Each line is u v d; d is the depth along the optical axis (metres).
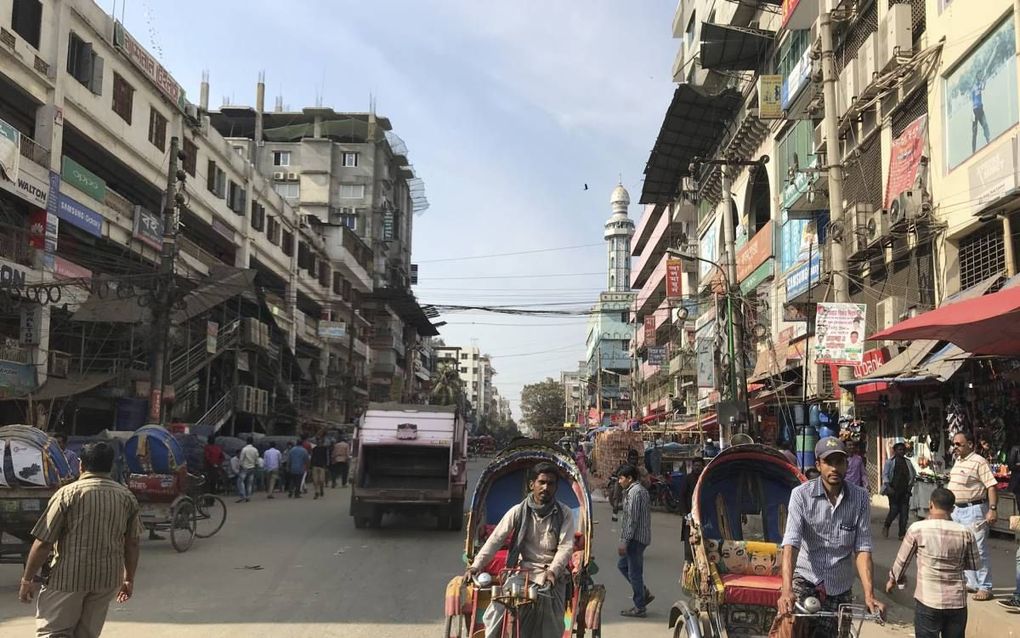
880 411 18.67
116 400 24.80
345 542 13.66
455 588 5.45
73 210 23.70
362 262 61.88
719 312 27.12
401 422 15.61
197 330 29.61
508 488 6.81
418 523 16.73
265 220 41.91
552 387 120.31
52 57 22.95
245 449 22.38
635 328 65.81
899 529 13.64
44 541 4.83
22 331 21.44
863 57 18.38
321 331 50.34
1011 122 13.09
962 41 14.73
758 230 32.50
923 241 15.97
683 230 48.91
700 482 6.55
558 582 5.35
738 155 32.94
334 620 7.76
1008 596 8.31
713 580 5.85
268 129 73.25
